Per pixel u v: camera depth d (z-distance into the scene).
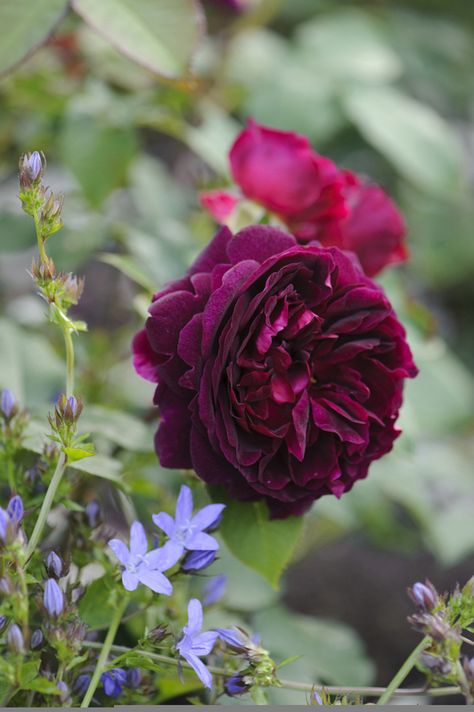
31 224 0.67
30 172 0.49
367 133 0.74
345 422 0.51
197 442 0.50
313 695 0.49
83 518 0.52
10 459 0.52
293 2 1.00
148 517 0.60
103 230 0.68
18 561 0.46
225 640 0.49
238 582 0.63
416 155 0.74
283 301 0.50
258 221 0.57
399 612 0.93
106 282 0.86
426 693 0.49
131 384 0.69
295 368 0.50
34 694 0.50
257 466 0.50
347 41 0.79
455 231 1.03
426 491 0.76
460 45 0.98
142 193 0.74
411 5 1.07
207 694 0.57
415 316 0.64
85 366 0.69
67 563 0.48
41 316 0.73
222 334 0.49
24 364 0.62
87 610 0.51
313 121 0.74
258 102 0.75
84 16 0.56
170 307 0.50
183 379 0.49
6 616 0.47
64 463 0.49
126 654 0.48
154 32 0.56
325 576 0.96
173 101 0.70
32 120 0.72
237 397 0.50
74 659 0.47
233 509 0.53
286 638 0.66
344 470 0.51
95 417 0.59
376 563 0.99
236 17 0.72
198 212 0.72
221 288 0.49
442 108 1.04
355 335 0.51
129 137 0.67
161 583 0.48
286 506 0.52
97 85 0.70
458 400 0.69
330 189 0.55
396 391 0.52
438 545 0.72
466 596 0.48
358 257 0.57
